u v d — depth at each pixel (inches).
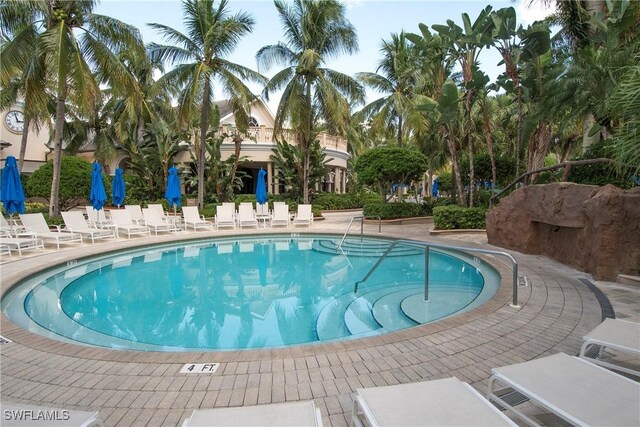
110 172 1076.5
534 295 214.5
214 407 108.6
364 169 689.0
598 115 361.7
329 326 209.3
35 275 284.2
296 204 835.4
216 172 860.6
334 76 724.7
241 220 568.7
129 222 510.6
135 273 334.0
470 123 543.8
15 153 981.8
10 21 499.5
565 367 100.6
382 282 295.6
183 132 892.0
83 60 506.0
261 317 225.9
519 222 358.0
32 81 506.6
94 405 109.6
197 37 668.1
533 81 455.8
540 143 494.6
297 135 794.2
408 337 157.1
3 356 140.6
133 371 129.2
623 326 128.0
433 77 634.2
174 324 215.0
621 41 361.7
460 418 79.0
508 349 145.6
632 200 239.8
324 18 687.1
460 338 156.1
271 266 358.3
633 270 240.7
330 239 493.7
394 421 78.1
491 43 440.5
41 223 412.5
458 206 545.6
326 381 122.4
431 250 407.8
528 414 104.7
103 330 203.9
